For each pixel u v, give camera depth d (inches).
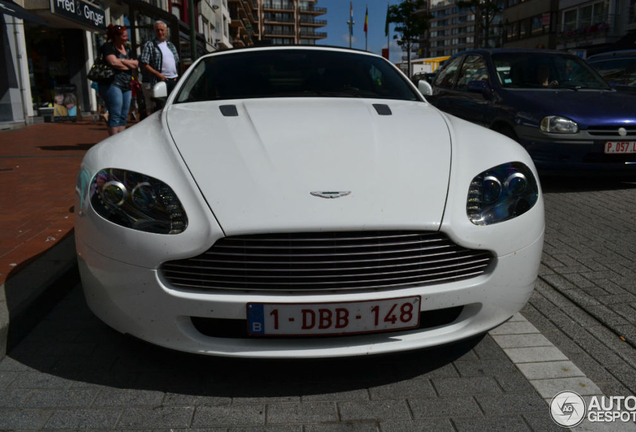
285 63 140.6
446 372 89.1
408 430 74.4
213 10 1798.7
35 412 78.0
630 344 98.3
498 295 85.9
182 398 81.8
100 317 87.6
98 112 656.4
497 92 235.9
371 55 152.9
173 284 80.6
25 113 548.7
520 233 86.9
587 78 247.9
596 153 206.5
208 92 129.5
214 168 85.6
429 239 80.9
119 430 74.2
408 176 86.1
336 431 74.2
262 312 77.5
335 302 77.5
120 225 81.4
